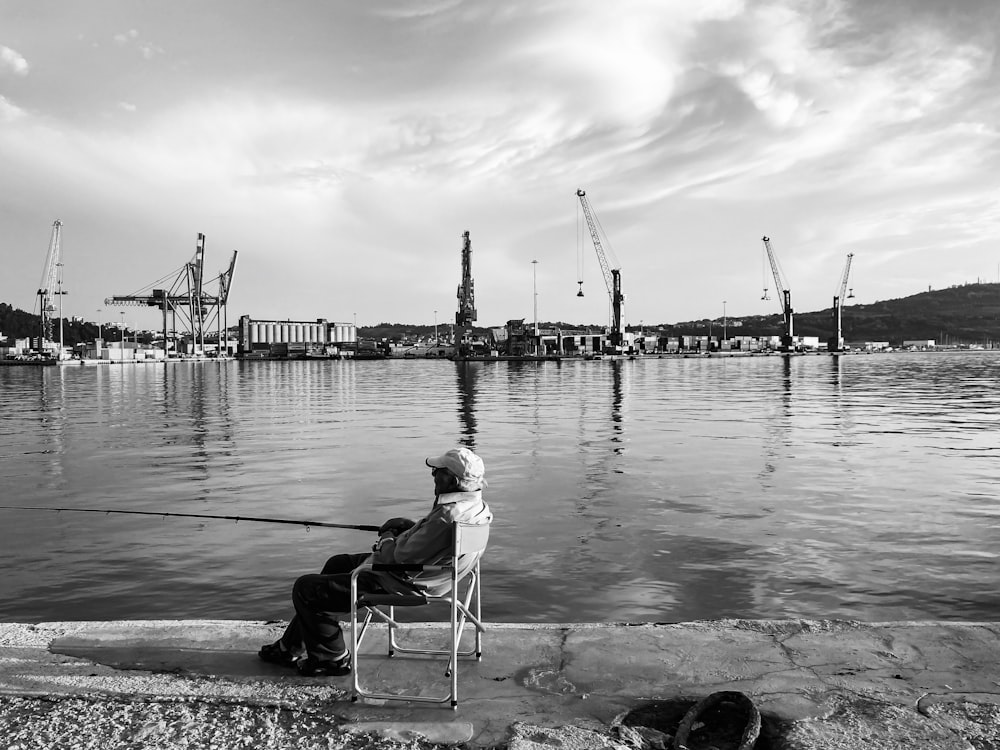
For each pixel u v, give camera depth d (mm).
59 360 161625
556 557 9328
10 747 3436
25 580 8438
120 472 17078
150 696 3949
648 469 16828
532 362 172125
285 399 48188
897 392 51219
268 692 3992
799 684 3984
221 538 10477
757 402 41438
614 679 4109
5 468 17812
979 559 9156
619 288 175875
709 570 8734
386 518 11938
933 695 3824
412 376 94938
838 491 13891
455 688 3805
